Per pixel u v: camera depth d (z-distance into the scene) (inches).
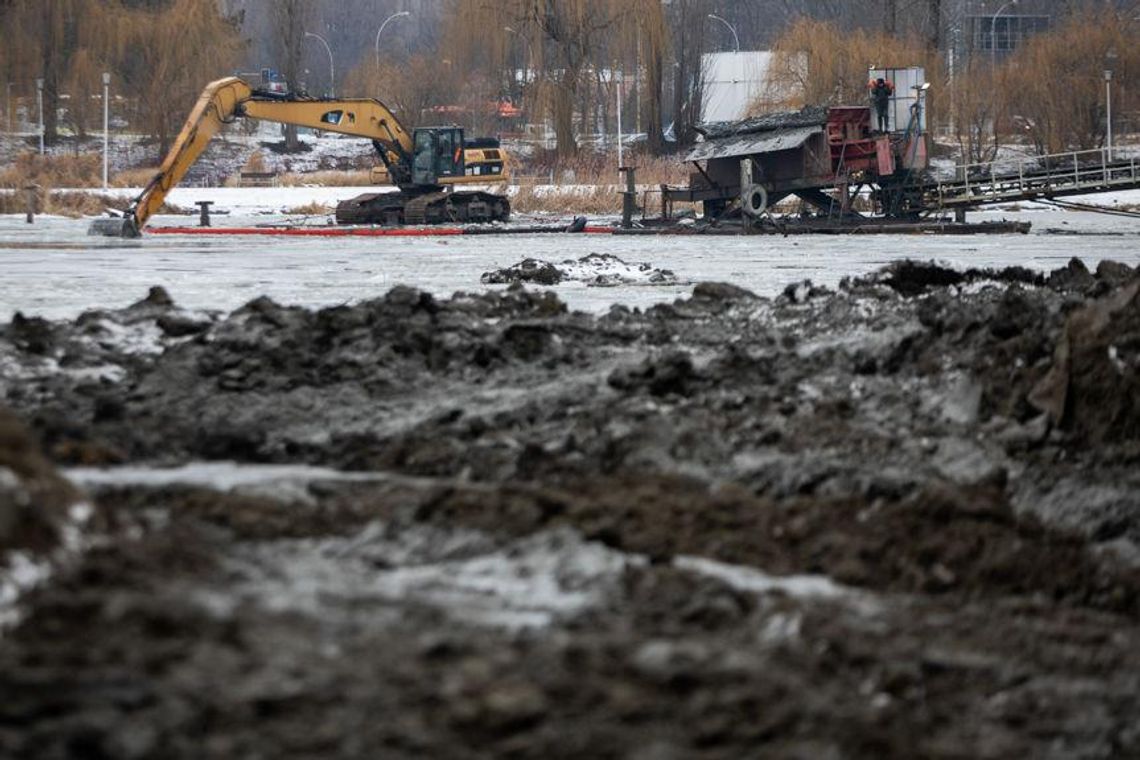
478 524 738.2
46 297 2401.6
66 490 624.1
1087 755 537.0
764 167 5551.2
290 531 733.3
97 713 472.7
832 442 950.4
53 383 1180.5
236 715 482.3
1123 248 4148.6
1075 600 717.3
